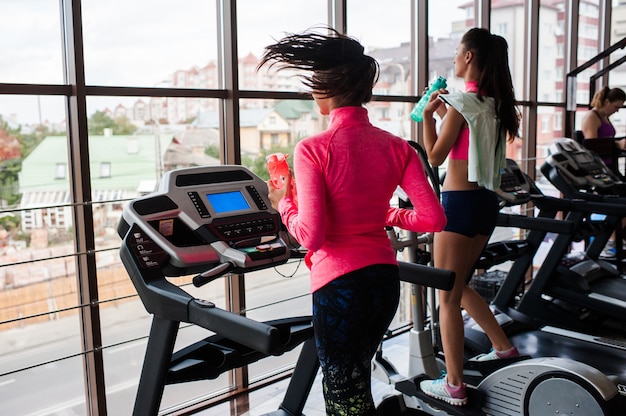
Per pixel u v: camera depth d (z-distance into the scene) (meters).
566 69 6.25
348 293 1.71
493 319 3.12
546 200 3.96
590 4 6.60
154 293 1.92
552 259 4.17
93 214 2.80
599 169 4.42
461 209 2.74
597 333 4.14
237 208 2.24
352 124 1.74
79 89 2.66
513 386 2.74
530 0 5.50
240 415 3.16
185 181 2.21
